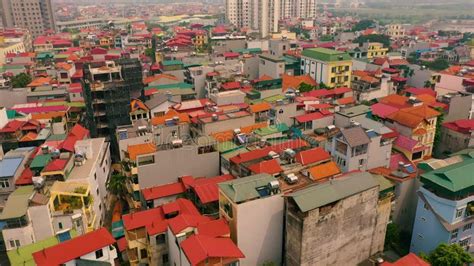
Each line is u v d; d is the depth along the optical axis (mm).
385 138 81312
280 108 96875
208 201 61875
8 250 56250
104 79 108312
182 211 58812
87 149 76250
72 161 72625
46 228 58812
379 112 94375
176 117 93125
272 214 55375
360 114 92000
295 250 53719
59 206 61969
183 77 147500
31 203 57531
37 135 93625
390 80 131625
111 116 103812
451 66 168375
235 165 70375
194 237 49406
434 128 87125
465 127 86500
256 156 70562
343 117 91562
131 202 75000
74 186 65188
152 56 193625
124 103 104188
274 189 54844
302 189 55781
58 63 172500
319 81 147500
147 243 56406
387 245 64125
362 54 193750
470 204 57250
